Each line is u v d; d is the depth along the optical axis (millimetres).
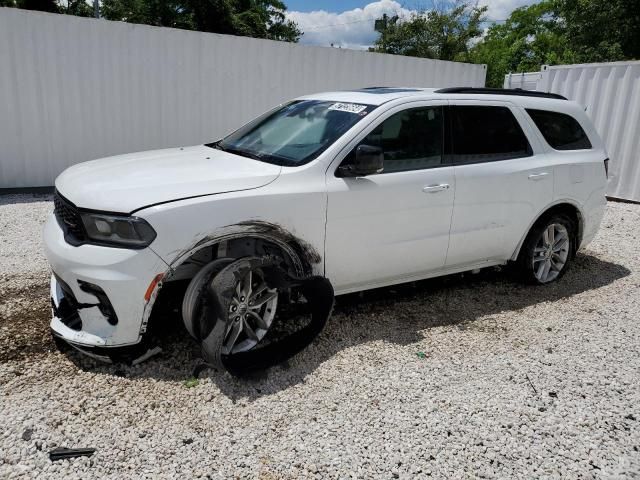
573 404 3219
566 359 3758
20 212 6957
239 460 2611
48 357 3398
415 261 4180
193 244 3102
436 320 4305
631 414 3145
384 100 4062
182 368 3367
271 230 3404
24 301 4230
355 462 2641
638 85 9281
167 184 3213
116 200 3043
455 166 4266
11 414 2824
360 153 3543
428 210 4086
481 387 3352
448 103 4328
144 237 2979
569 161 4953
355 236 3783
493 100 4617
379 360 3615
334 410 3045
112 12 25453
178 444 2697
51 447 2623
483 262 4715
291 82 9406
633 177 9586
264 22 29156
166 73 8516
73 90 8016
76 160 8312
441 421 2994
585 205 5141
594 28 24969
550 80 10781
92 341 3055
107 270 2959
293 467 2588
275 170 3561
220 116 9078
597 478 2617
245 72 9031
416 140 4109
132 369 3314
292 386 3256
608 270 5773
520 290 5039
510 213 4598
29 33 7566
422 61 10344
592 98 10062
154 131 8688
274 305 3533
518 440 2871
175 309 3693
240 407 3021
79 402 2967
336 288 3896
